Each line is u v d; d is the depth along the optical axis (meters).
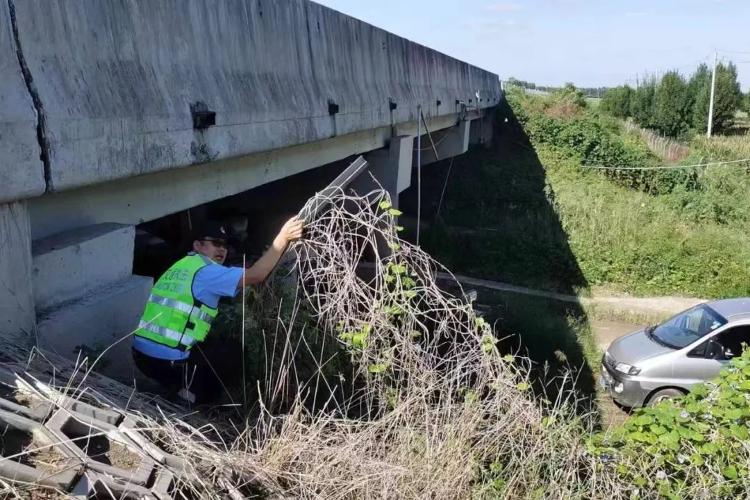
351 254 4.57
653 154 28.17
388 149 11.95
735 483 4.07
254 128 6.14
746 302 10.45
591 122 28.53
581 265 18.53
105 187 4.63
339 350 4.40
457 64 18.06
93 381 3.50
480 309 12.98
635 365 9.76
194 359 4.02
